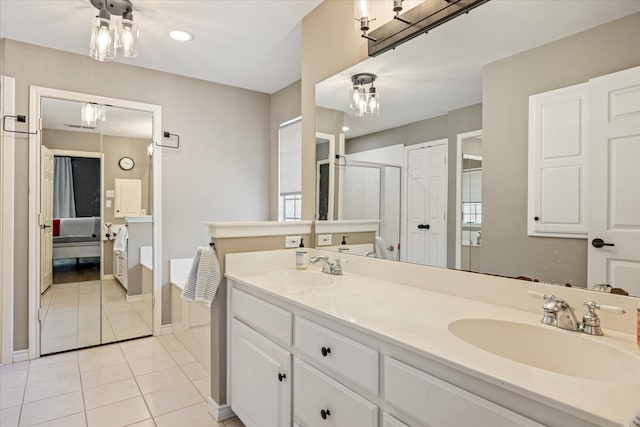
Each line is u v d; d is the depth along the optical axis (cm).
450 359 83
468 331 112
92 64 290
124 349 287
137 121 310
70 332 284
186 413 199
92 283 294
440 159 153
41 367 252
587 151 109
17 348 262
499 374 75
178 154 328
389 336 98
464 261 143
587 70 109
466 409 80
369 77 187
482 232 137
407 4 168
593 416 61
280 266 214
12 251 257
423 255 160
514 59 127
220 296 195
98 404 206
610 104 104
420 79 161
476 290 138
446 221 150
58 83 275
